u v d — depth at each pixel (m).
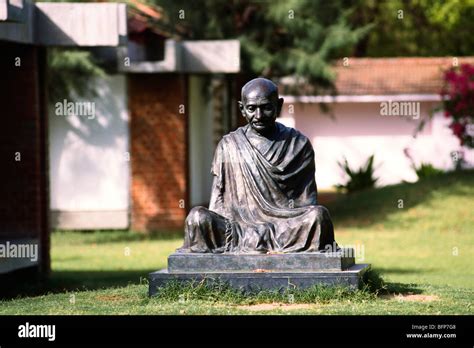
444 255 29.77
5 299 19.62
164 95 35.97
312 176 17.45
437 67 54.34
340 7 38.41
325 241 16.67
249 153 17.28
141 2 37.38
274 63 37.44
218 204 17.44
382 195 38.50
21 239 23.59
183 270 16.70
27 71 24.14
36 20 23.61
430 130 53.88
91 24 23.59
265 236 16.72
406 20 60.44
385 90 52.91
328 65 37.62
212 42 33.38
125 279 24.55
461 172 39.91
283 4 37.09
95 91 34.53
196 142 41.31
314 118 55.12
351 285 16.38
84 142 36.31
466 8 60.84
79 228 36.38
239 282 16.50
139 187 36.25
